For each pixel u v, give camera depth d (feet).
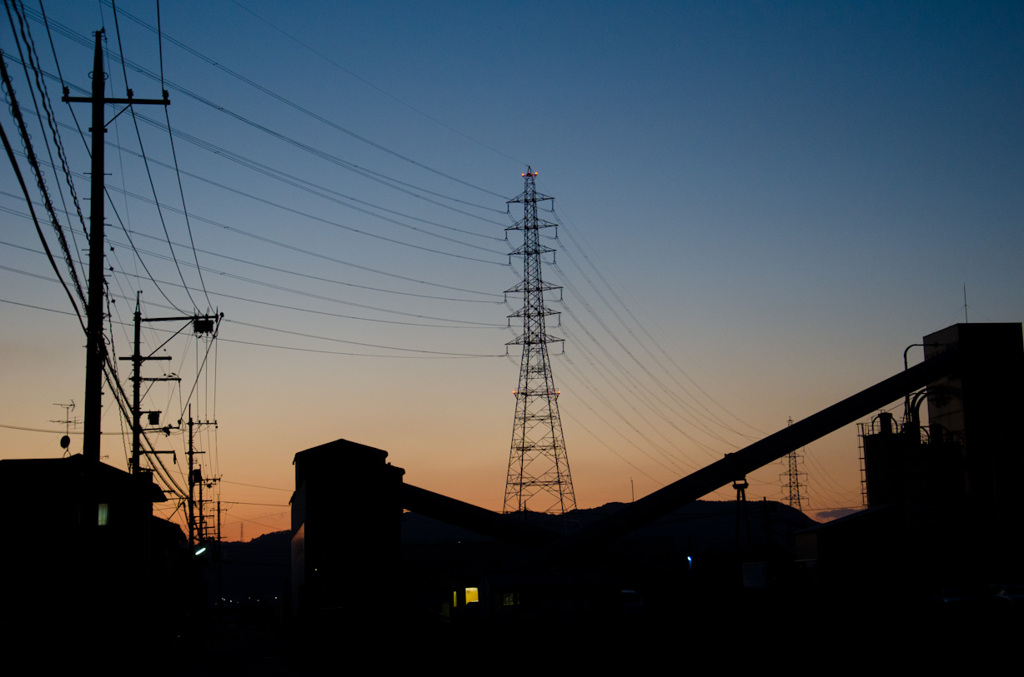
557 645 104.27
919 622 105.19
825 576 175.83
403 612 145.18
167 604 160.76
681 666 81.92
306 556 177.06
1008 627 96.27
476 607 194.90
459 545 242.99
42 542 93.20
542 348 219.00
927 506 191.52
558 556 184.34
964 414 198.39
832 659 80.59
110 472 107.76
